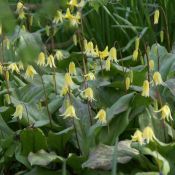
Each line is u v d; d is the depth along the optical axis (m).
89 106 4.41
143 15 7.50
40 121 4.25
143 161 3.75
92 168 3.62
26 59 2.44
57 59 5.69
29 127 3.97
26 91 5.00
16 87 5.30
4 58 5.86
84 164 3.67
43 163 3.77
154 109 4.28
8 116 4.66
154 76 4.11
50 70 5.86
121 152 3.76
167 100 4.71
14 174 4.19
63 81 5.30
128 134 4.34
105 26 7.51
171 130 4.24
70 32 7.49
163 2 7.32
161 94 4.77
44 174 3.88
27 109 4.48
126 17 7.41
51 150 4.18
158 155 3.67
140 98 4.20
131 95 4.21
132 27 6.93
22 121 4.34
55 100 4.66
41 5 2.39
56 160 3.86
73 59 5.96
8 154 4.12
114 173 3.16
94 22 7.52
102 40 7.58
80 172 3.94
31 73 4.36
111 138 4.14
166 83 4.42
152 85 4.51
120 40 7.51
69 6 5.23
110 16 7.21
